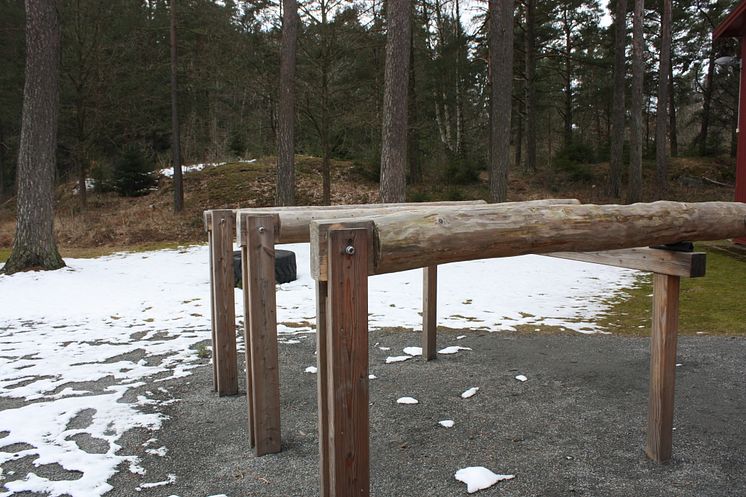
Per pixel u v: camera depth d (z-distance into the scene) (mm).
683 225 2445
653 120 34375
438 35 22938
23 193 9867
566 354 4766
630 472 2662
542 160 27828
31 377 4336
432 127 21578
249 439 3117
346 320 1698
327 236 1707
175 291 8297
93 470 2760
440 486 2562
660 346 2721
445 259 1848
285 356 4844
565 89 28703
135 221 15711
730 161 23328
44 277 9328
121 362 4746
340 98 15133
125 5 17438
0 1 17297
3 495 2514
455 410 3527
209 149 23266
